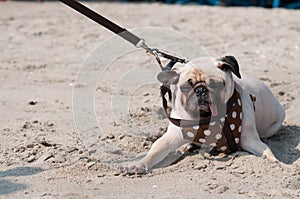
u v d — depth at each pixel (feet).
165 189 27.17
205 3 107.34
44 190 27.37
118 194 26.71
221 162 29.91
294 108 40.37
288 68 53.57
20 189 27.61
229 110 29.25
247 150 30.60
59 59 58.95
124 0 112.37
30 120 38.60
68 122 37.88
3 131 36.17
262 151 30.14
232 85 29.25
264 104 32.63
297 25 77.36
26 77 51.78
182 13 89.56
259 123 32.63
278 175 28.32
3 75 52.54
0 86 48.62
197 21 80.94
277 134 34.83
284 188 27.14
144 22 79.82
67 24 79.46
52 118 38.96
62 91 46.57
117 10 93.20
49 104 42.70
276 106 34.17
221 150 30.73
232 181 27.91
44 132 35.88
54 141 34.12
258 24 78.28
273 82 47.83
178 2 109.09
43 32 74.02
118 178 28.66
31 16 87.30
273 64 55.31
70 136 34.99
